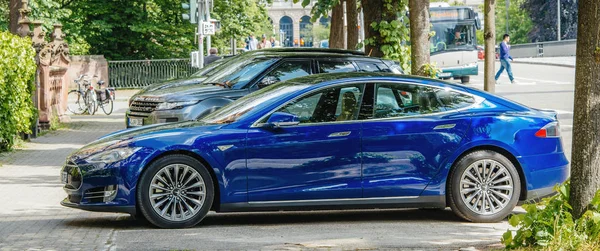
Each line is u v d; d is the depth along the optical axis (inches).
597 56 332.5
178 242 389.4
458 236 399.9
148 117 703.7
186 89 709.3
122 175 415.2
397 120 433.1
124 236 407.2
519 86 1621.6
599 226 329.4
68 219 461.7
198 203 422.6
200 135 422.0
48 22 1834.4
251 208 424.5
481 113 440.8
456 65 1793.8
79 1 2023.9
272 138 423.2
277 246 374.9
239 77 702.5
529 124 443.5
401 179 431.5
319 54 691.4
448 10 1802.4
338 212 484.7
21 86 782.5
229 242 388.2
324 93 432.8
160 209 421.7
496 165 437.7
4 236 410.9
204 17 1366.9
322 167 426.3
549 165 445.4
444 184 434.9
